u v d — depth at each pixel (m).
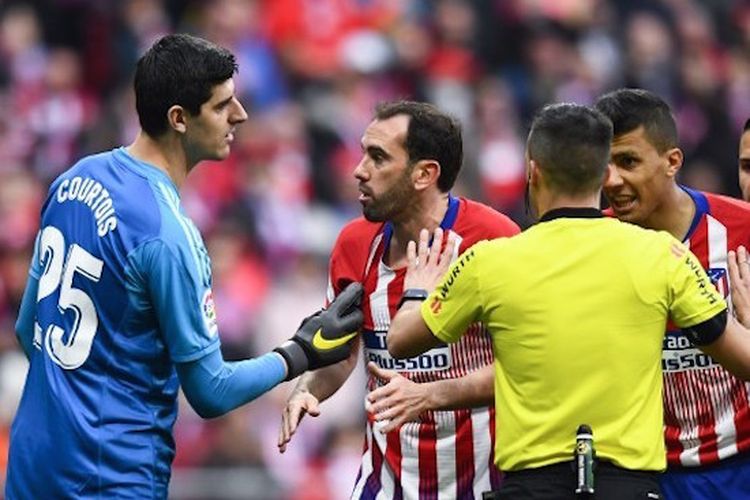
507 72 64.12
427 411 23.75
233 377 22.61
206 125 22.52
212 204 53.03
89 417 22.19
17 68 57.81
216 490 40.31
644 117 23.23
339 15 62.09
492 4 65.25
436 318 22.09
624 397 21.34
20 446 22.64
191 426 42.78
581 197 21.83
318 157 57.22
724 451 24.17
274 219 53.81
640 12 67.44
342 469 45.50
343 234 25.33
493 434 24.58
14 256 50.56
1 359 46.19
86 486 22.17
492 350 24.33
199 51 22.42
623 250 21.56
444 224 24.52
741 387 24.03
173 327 22.11
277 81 59.78
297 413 24.53
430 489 24.78
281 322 50.47
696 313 21.56
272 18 61.44
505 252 21.73
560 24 65.38
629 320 21.41
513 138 61.03
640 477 21.30
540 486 21.39
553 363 21.39
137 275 22.06
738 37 69.56
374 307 24.77
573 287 21.45
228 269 50.88
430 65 62.91
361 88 60.66
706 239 23.92
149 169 22.45
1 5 59.72
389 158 24.14
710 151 63.56
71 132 56.34
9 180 52.62
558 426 21.34
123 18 60.34
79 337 22.30
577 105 22.12
